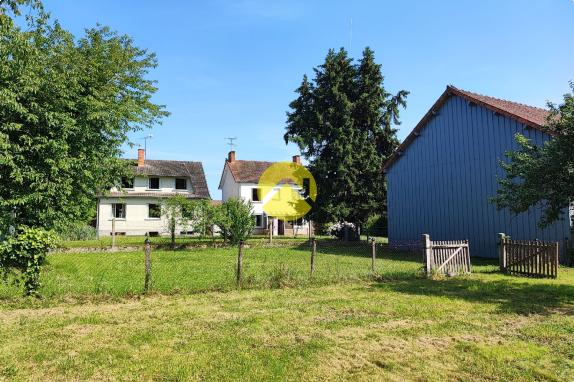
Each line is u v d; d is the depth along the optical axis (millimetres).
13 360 5613
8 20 8852
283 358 5719
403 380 5059
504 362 5629
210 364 5508
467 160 21328
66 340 6449
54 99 12906
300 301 9258
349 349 6117
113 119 15453
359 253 22141
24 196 12219
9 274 9391
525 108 23281
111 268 14617
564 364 5559
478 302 9234
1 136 11266
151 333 6805
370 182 30453
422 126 24031
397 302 9188
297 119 31109
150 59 20234
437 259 13305
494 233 19812
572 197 9961
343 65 30906
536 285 11422
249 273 13172
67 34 15477
